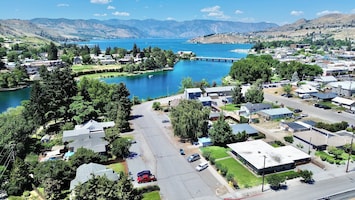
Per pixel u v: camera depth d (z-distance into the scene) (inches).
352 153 2677.2
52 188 1964.8
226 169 2309.3
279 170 2383.1
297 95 5142.7
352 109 4101.9
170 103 4608.8
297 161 2498.8
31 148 2817.4
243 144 2753.4
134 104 4773.6
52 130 3464.6
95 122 3356.3
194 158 2605.8
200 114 3061.0
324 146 2800.2
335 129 3262.8
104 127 3408.0
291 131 3326.8
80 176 2048.5
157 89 6569.9
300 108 4345.5
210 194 2054.6
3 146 2541.8
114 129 2989.7
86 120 3713.1
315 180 2226.9
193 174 2362.2
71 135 2960.1
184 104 3358.8
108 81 7711.6
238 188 2123.5
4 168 2372.0
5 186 2087.8
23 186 2094.0
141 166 2506.2
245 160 2471.7
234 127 3304.6
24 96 5999.0
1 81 6486.2
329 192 2046.0
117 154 2637.8
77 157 2365.9
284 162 2377.0
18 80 6771.7
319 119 3794.3
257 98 4515.3
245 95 4709.6
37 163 2404.0
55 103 3565.5
